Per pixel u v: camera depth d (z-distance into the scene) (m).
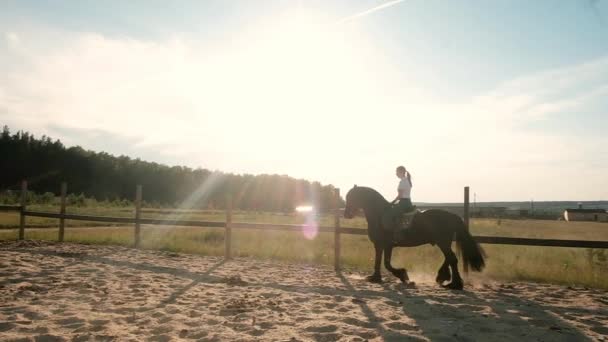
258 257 12.65
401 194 8.55
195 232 18.91
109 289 7.28
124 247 13.95
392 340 4.81
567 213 77.62
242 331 5.08
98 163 106.50
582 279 9.24
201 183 118.25
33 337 4.64
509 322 5.74
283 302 6.68
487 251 14.08
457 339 4.91
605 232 29.61
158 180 110.56
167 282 8.13
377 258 8.99
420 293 7.74
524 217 68.31
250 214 47.06
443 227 8.09
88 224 25.53
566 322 5.80
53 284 7.50
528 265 10.85
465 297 7.43
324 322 5.49
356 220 33.25
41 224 24.03
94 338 4.70
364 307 6.43
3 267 8.98
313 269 10.69
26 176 93.00
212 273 9.46
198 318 5.60
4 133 99.06
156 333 4.96
